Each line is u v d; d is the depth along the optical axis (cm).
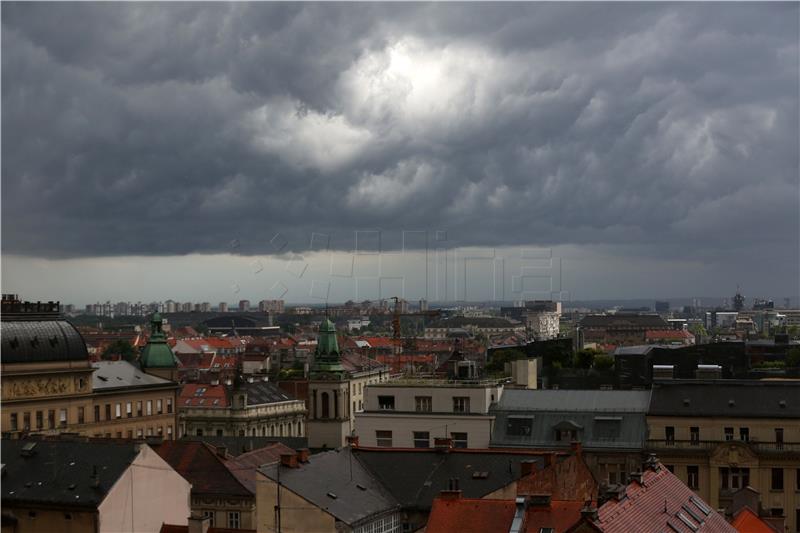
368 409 15088
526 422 14638
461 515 9119
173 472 12206
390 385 15038
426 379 16038
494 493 11106
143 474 11831
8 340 18938
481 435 14588
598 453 14238
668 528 8350
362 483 11275
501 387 15238
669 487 9531
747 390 14425
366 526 10462
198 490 13362
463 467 11556
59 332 19988
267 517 10488
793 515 13900
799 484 13888
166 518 12056
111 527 11388
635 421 14488
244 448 19962
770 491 13962
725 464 14025
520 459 11619
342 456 11731
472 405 14750
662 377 17025
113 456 11888
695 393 14525
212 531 10738
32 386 19162
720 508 13775
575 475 11556
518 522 8688
